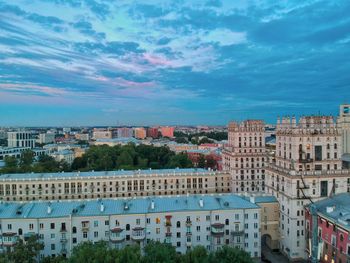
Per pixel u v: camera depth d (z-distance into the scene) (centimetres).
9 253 10356
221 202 13475
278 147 15775
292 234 13762
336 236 11581
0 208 12700
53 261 10438
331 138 14375
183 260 9856
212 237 12812
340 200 13388
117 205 13138
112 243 12256
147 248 10338
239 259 9856
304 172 13800
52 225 12088
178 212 12694
